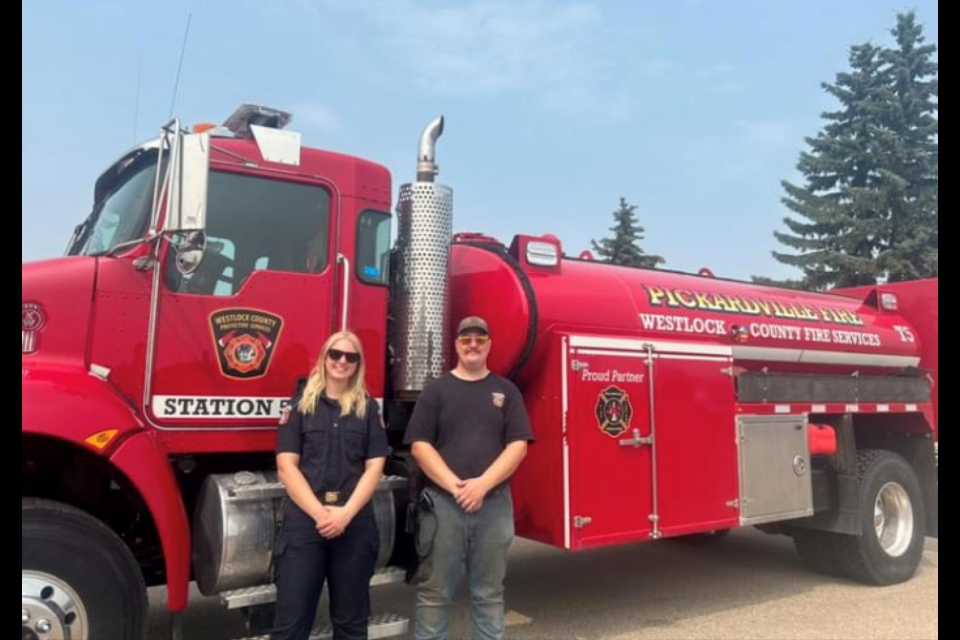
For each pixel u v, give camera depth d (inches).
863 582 265.1
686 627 213.6
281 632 140.6
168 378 152.6
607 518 193.0
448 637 203.3
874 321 298.2
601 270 228.7
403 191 188.9
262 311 162.4
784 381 246.2
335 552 145.6
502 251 206.5
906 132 1336.1
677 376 213.6
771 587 260.5
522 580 269.6
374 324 176.6
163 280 153.6
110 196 173.6
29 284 143.2
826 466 265.0
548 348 195.6
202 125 153.4
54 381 139.4
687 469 212.2
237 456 168.9
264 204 165.8
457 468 160.9
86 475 161.0
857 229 1284.4
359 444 148.3
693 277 260.1
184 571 145.6
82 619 135.6
